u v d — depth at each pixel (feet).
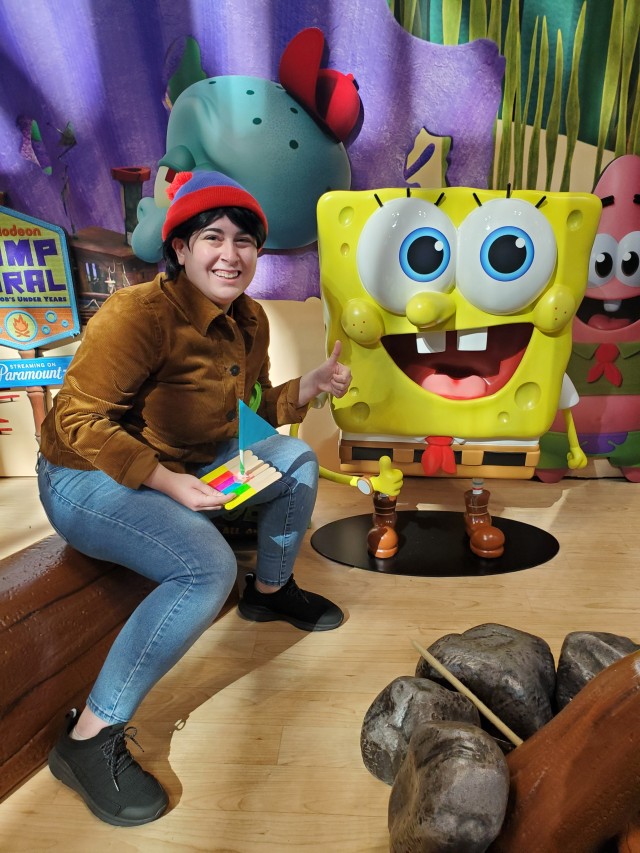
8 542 4.71
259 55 4.75
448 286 3.91
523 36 4.72
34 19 4.75
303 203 5.06
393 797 2.37
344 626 3.82
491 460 4.39
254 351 3.59
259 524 3.76
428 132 4.94
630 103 4.86
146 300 3.00
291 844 2.47
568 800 1.95
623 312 5.39
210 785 2.73
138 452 2.84
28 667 2.88
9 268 5.34
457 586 4.20
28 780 2.82
